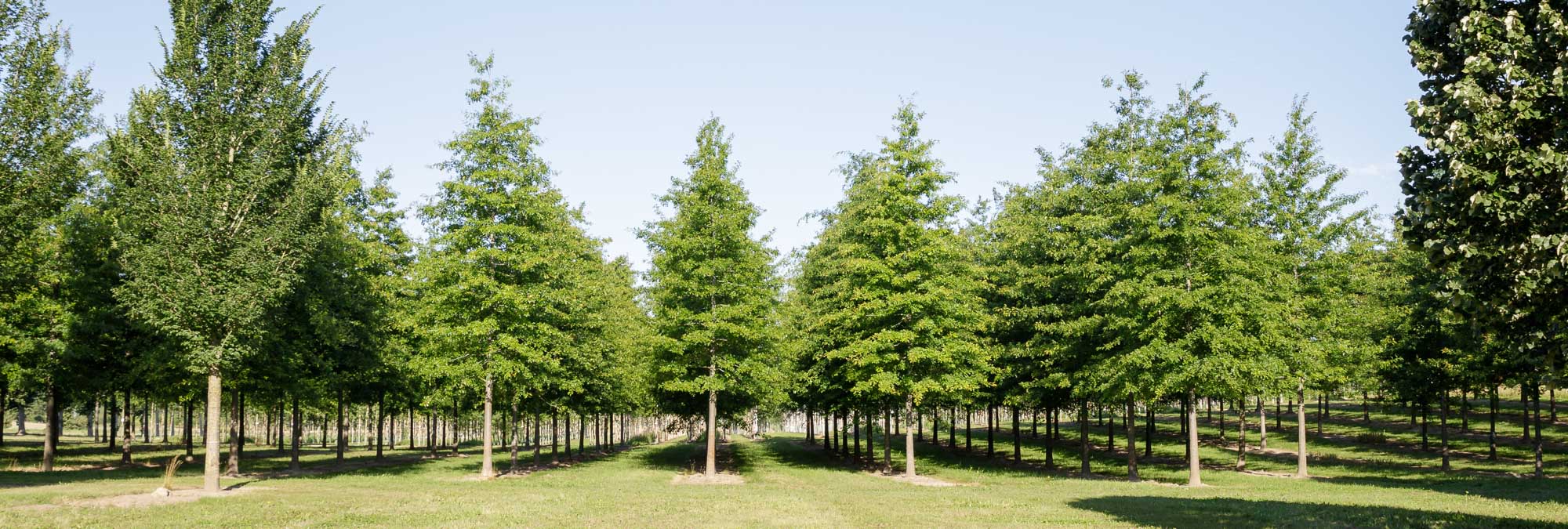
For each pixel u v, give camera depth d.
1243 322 25.88
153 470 29.34
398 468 34.47
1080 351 29.44
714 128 31.28
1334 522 15.60
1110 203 29.06
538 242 29.28
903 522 16.94
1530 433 45.69
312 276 27.62
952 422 48.88
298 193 21.44
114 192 25.12
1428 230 10.62
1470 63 9.40
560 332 30.19
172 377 28.02
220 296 20.08
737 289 30.16
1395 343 33.47
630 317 41.19
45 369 26.97
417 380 35.03
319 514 16.69
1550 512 17.47
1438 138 10.05
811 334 35.16
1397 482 27.59
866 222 30.03
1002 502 21.02
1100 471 35.56
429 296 29.34
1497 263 9.94
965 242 35.09
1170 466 37.59
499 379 29.33
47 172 21.56
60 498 17.97
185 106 21.38
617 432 86.06
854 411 36.94
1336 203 29.73
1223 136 27.23
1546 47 9.18
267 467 33.81
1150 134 28.23
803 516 17.98
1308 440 48.34
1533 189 9.26
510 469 34.84
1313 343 29.41
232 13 22.14
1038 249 32.25
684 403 37.22
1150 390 26.64
